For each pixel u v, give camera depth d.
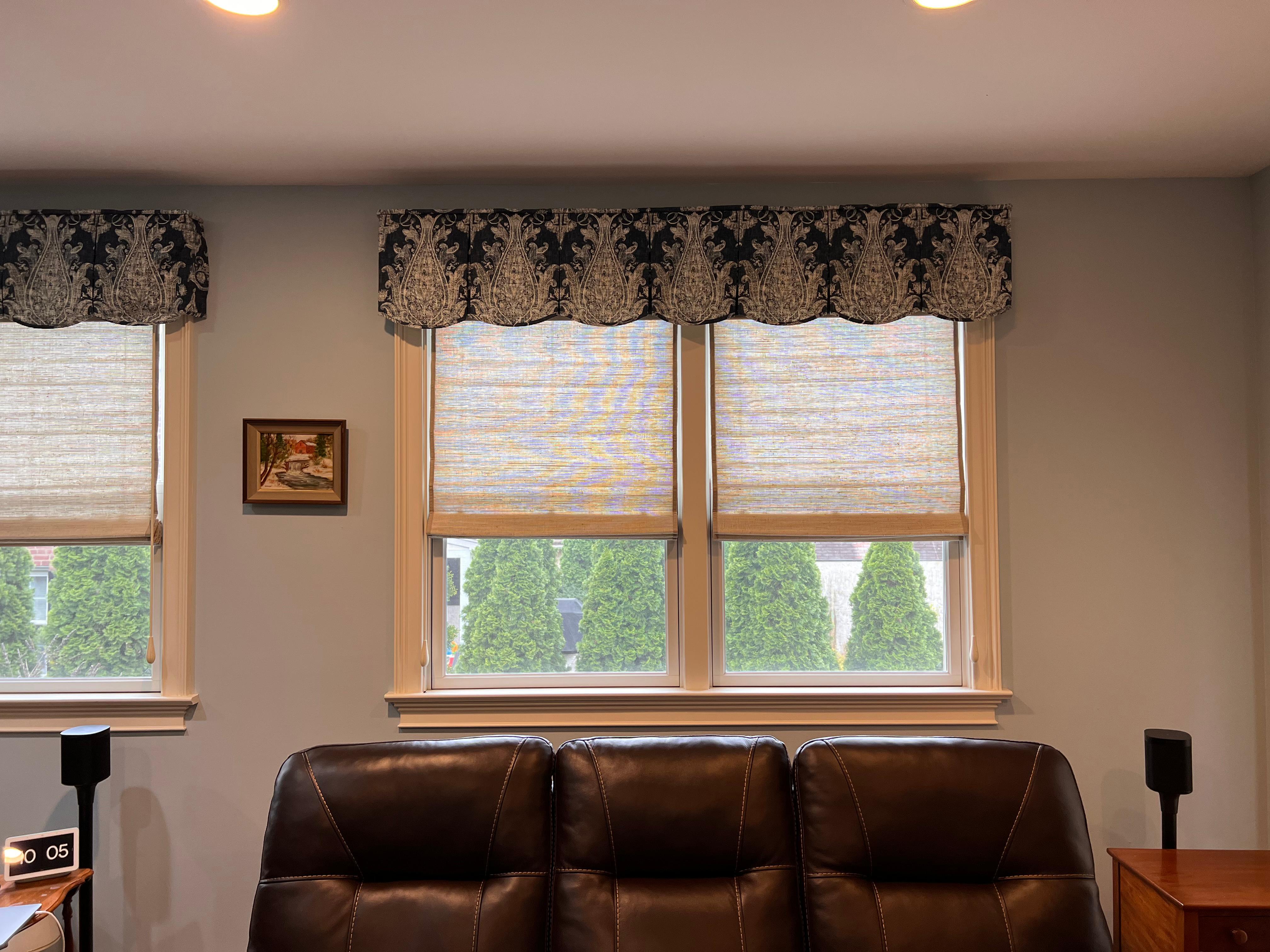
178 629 2.62
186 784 2.61
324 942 1.74
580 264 2.66
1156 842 2.64
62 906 2.35
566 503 2.71
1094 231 2.73
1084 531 2.69
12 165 2.55
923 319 2.74
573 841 1.85
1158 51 1.97
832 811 1.87
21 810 2.59
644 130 2.36
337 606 2.66
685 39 1.90
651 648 2.75
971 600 2.68
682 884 1.84
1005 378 2.71
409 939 1.74
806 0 1.76
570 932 1.77
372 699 2.65
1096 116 2.30
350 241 2.72
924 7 1.78
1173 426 2.71
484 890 1.82
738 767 1.92
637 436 2.72
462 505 2.70
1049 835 1.83
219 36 1.87
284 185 2.73
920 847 1.83
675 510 2.72
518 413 2.72
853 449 2.71
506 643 2.75
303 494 2.65
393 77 2.06
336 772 1.88
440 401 2.72
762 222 2.67
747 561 2.76
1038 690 2.67
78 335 2.69
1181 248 2.73
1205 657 2.67
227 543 2.65
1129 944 2.11
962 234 2.66
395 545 2.67
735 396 2.72
